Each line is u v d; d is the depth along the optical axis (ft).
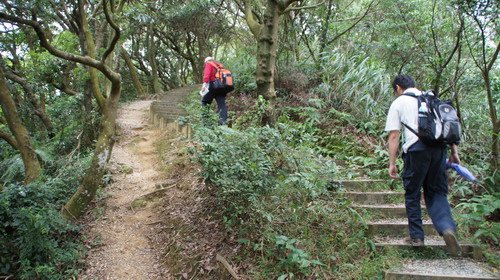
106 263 13.99
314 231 12.46
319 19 29.99
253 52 35.68
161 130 26.78
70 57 15.31
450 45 19.85
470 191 14.29
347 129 20.16
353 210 12.84
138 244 15.03
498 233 11.84
